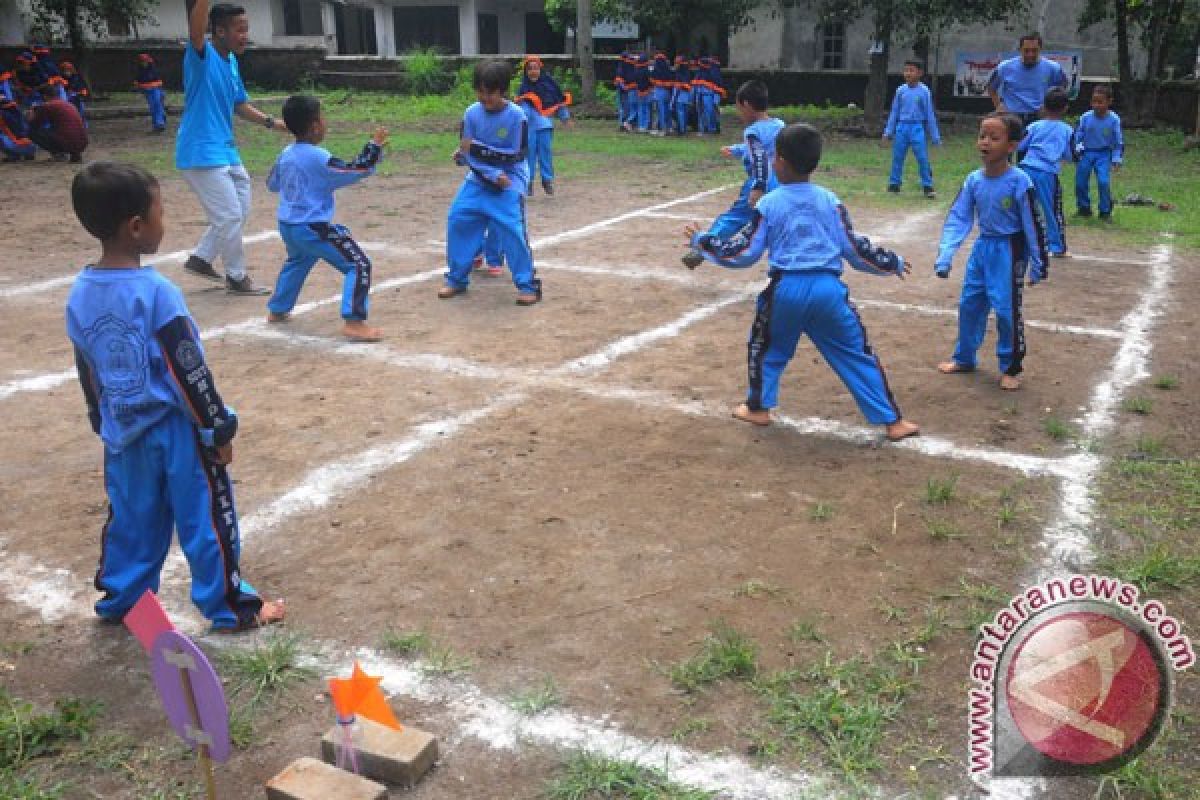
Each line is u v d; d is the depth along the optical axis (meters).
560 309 7.57
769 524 4.23
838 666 3.26
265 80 29.27
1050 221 9.33
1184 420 5.39
